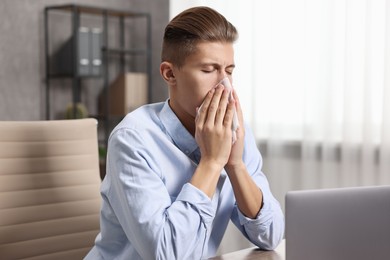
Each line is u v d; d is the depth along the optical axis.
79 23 4.23
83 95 4.28
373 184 3.03
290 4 3.31
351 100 3.09
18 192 1.53
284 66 3.36
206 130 1.24
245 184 1.33
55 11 4.07
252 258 1.33
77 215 1.63
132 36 4.57
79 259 1.63
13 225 1.52
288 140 3.39
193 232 1.19
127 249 1.32
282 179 3.41
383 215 1.04
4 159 1.52
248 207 1.34
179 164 1.31
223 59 1.25
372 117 3.02
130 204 1.21
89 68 3.93
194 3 3.65
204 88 1.26
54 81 4.10
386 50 2.91
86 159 1.67
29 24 3.94
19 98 3.91
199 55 1.24
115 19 4.46
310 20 3.23
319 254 1.04
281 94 3.38
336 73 3.17
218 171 1.24
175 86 1.31
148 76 4.31
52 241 1.58
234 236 3.55
